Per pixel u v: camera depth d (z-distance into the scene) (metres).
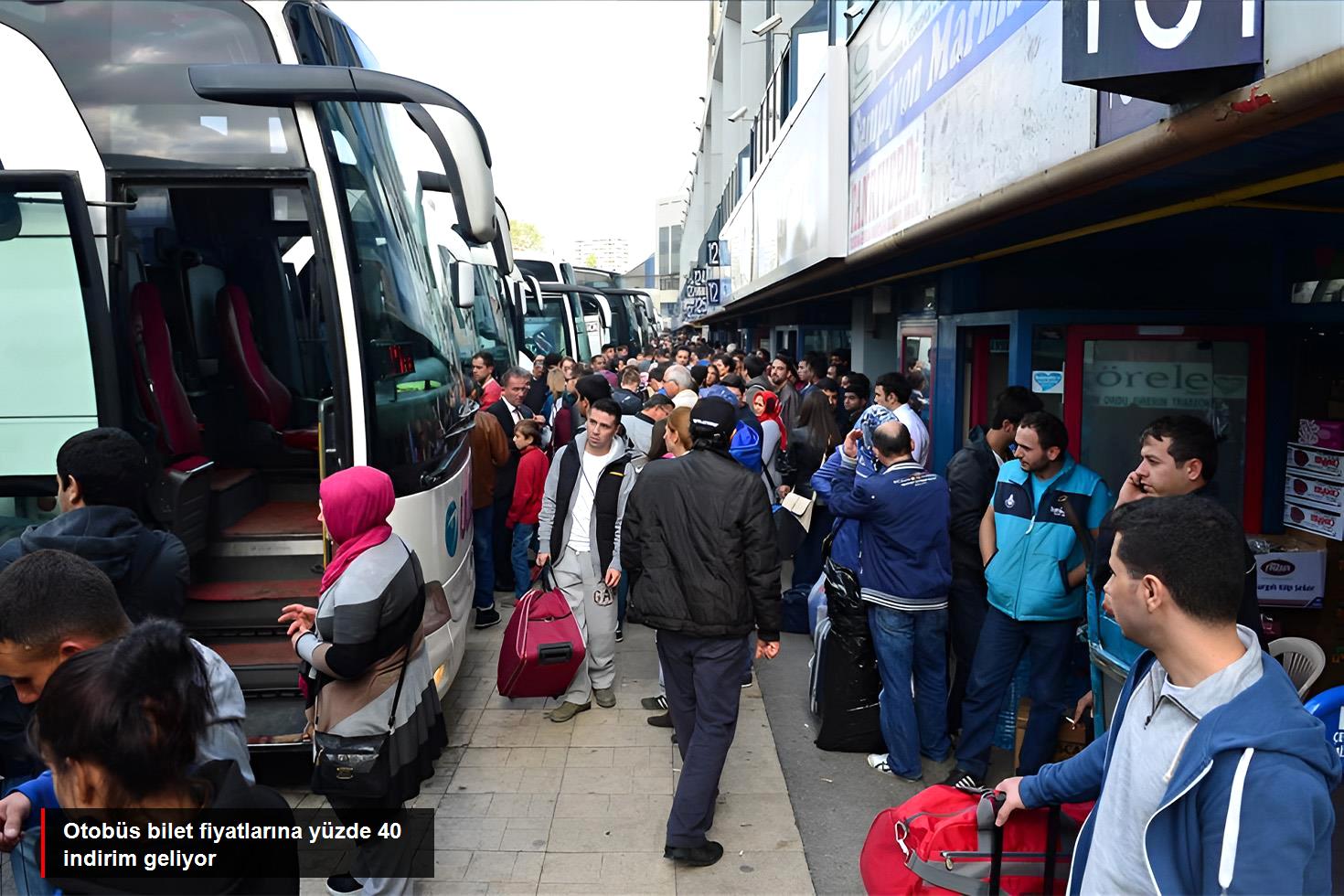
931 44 5.60
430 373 5.24
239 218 6.13
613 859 3.96
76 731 1.67
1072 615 4.12
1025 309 6.18
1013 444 4.91
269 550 4.94
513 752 5.04
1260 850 1.65
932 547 4.57
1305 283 5.26
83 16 4.36
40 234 4.05
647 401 6.82
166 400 4.82
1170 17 2.55
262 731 4.21
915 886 2.67
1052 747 4.23
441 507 5.04
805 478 6.99
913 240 5.69
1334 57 2.12
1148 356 5.68
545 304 20.50
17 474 4.09
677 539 3.91
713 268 29.52
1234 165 3.06
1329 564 4.65
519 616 5.23
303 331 6.49
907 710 4.63
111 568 3.06
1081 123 3.53
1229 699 1.79
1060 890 2.61
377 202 4.91
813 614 5.66
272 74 4.20
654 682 6.12
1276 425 5.38
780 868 3.89
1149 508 1.91
